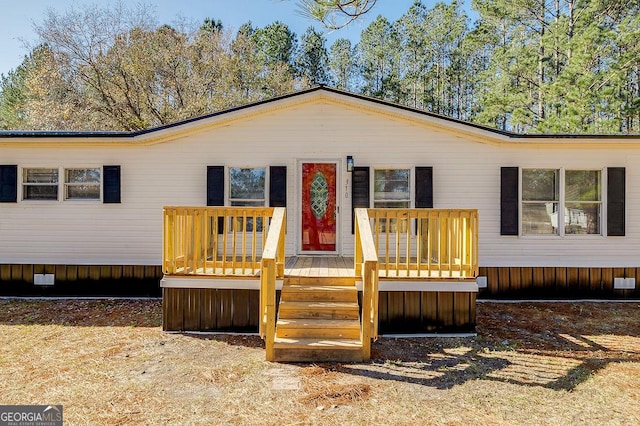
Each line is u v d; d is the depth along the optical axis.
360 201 7.51
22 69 22.56
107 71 19.03
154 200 7.64
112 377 4.01
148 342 5.11
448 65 27.62
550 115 14.73
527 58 16.08
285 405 3.46
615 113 13.45
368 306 4.49
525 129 17.48
